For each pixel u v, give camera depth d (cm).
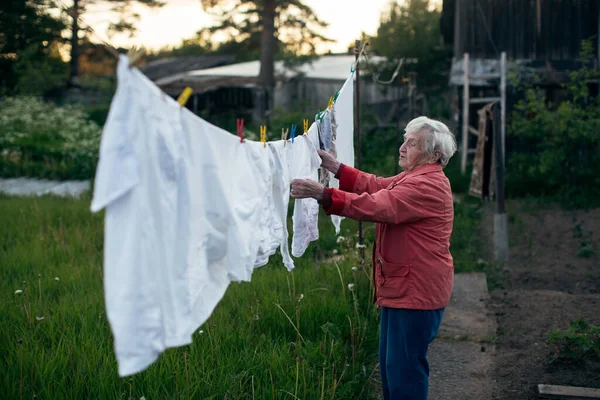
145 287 192
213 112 2300
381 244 333
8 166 1543
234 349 422
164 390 358
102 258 697
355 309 483
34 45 1708
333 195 310
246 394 361
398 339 328
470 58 1492
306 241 374
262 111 2211
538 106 1193
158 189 201
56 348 409
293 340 462
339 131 452
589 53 1427
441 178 329
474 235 955
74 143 1658
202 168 232
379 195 314
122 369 187
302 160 355
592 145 1214
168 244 206
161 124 203
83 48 2928
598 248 855
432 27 2173
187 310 216
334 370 402
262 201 287
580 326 478
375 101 2144
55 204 1076
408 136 338
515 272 759
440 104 2111
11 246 757
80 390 356
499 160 796
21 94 2388
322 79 2203
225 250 244
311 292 537
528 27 1467
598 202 1098
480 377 448
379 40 2291
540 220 1011
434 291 322
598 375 441
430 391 427
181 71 2588
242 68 2542
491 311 595
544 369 454
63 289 564
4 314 471
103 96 3108
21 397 339
